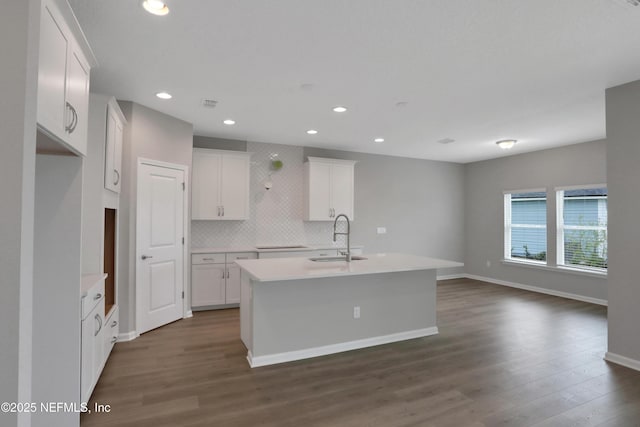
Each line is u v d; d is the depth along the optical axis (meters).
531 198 6.13
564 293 5.50
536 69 2.75
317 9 1.97
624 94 3.02
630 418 2.19
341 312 3.31
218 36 2.27
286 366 2.95
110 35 2.26
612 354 3.05
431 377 2.75
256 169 5.42
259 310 2.96
